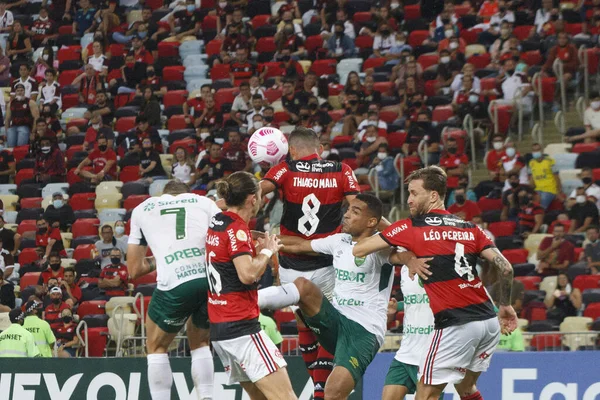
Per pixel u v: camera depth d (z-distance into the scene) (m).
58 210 60.25
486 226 51.78
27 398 37.28
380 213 26.50
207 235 24.97
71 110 70.69
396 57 66.69
